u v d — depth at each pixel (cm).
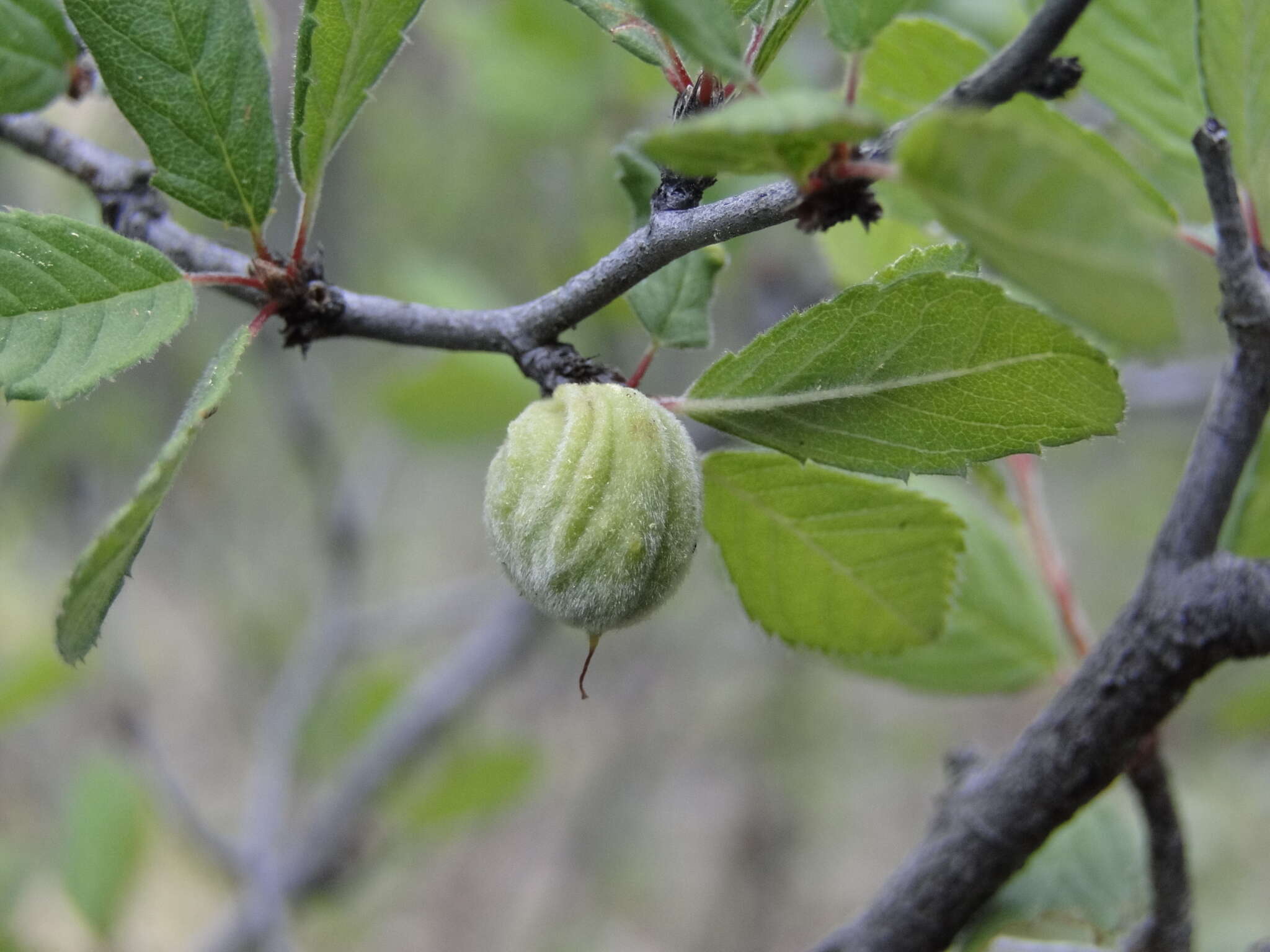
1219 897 39
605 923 55
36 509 42
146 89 15
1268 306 15
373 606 61
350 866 32
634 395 15
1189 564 15
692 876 57
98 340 15
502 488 15
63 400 14
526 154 37
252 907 30
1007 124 12
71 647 13
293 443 34
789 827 54
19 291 14
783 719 54
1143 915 18
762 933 53
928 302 14
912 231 18
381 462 42
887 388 14
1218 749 42
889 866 58
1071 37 17
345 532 34
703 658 55
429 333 15
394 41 15
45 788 50
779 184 14
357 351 48
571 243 33
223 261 16
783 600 17
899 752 60
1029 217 12
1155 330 12
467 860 57
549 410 15
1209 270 26
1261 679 27
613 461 15
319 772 39
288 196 39
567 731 61
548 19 32
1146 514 50
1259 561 15
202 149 15
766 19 14
